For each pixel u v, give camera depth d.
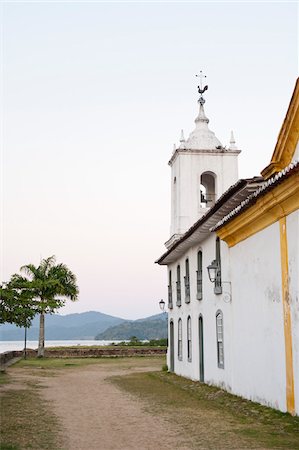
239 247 15.44
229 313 16.33
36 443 9.41
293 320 11.38
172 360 25.83
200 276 20.38
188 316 22.41
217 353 17.69
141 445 9.27
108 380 21.59
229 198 15.07
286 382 11.73
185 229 27.08
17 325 23.48
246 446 9.00
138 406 14.07
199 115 29.56
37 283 37.38
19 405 14.16
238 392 15.28
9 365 29.83
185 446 9.12
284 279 11.89
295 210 11.34
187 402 14.78
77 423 11.51
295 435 9.80
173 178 29.25
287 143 12.54
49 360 35.19
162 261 26.33
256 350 13.79
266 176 13.55
